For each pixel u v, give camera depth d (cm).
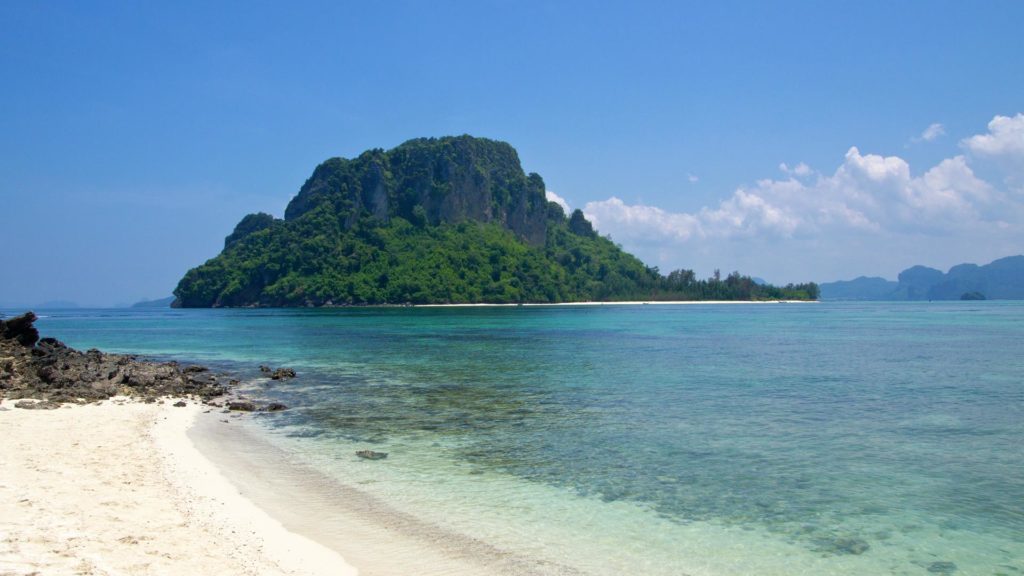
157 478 1647
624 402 3020
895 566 1272
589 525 1459
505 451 2097
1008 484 1773
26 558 1047
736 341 6825
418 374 4081
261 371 4203
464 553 1289
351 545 1301
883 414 2727
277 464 1906
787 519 1511
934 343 6475
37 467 1677
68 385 3078
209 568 1109
